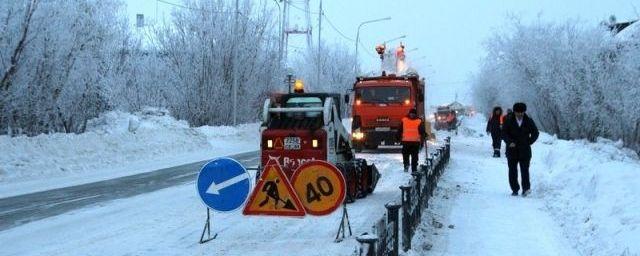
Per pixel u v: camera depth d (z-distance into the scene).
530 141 12.48
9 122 24.03
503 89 47.94
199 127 35.31
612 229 7.89
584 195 10.60
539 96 41.19
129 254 7.97
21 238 9.16
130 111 35.69
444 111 59.84
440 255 7.61
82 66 25.22
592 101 35.19
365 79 25.98
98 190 14.70
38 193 14.23
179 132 28.97
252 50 39.84
